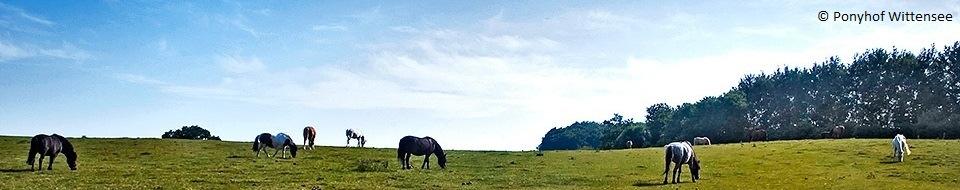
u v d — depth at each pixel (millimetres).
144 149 48062
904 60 109000
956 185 30797
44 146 32156
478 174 35500
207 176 31609
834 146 53594
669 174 36438
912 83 107188
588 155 51375
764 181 32938
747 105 119062
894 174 34906
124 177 30484
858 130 107312
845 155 46125
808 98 121438
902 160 42031
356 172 34906
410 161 44594
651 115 145875
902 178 33375
